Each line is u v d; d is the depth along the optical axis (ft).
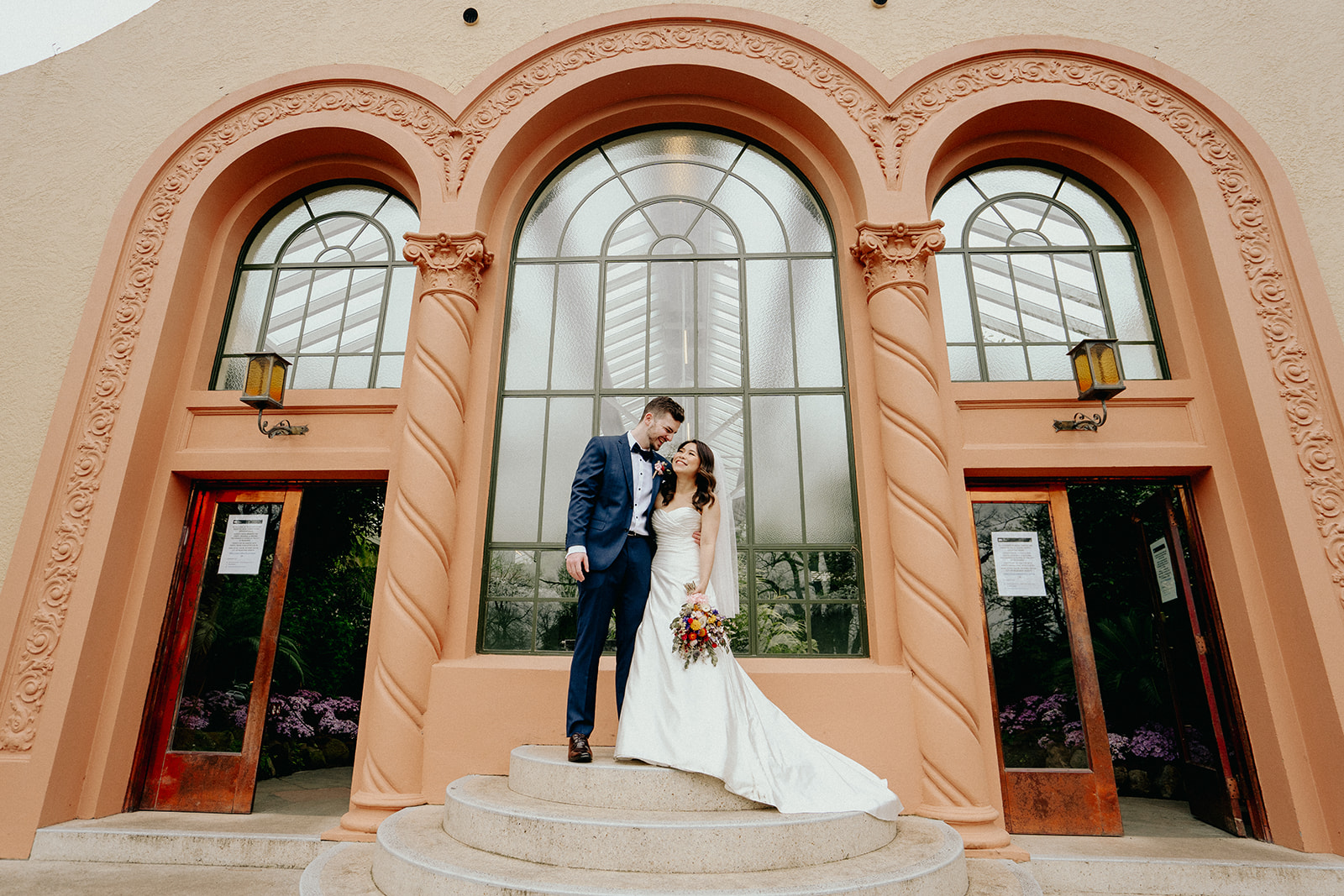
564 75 15.11
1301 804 11.03
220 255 15.48
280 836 11.14
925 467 12.19
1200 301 13.71
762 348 14.65
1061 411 13.41
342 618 26.66
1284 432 12.13
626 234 15.62
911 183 13.84
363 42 15.90
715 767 8.45
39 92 16.26
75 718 11.96
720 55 14.98
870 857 8.31
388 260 15.79
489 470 13.66
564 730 11.59
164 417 14.06
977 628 12.30
